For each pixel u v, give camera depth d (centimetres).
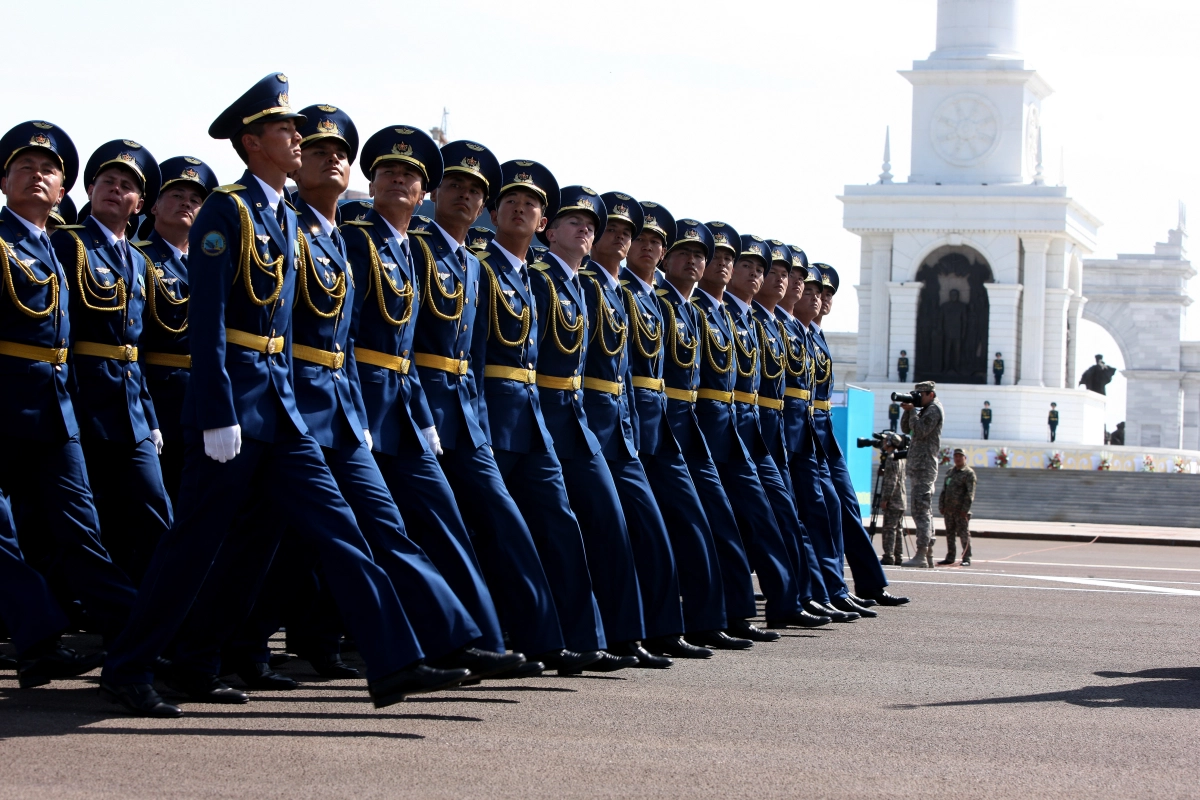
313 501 820
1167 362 8512
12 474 972
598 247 1183
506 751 771
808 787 718
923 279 6288
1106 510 4606
